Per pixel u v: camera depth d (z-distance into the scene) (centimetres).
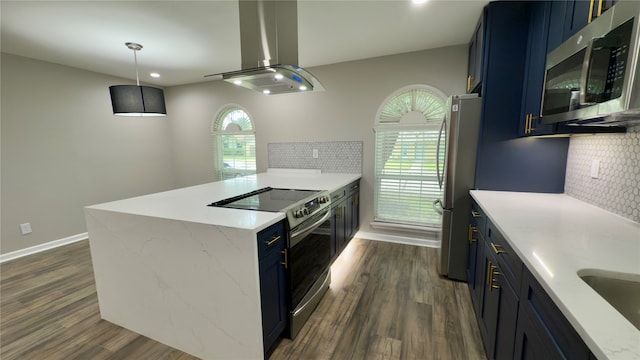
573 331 66
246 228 133
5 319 195
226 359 153
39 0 186
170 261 157
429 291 226
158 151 449
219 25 230
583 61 111
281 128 377
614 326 60
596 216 147
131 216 163
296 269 175
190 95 438
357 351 163
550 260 93
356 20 226
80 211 355
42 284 243
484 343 161
